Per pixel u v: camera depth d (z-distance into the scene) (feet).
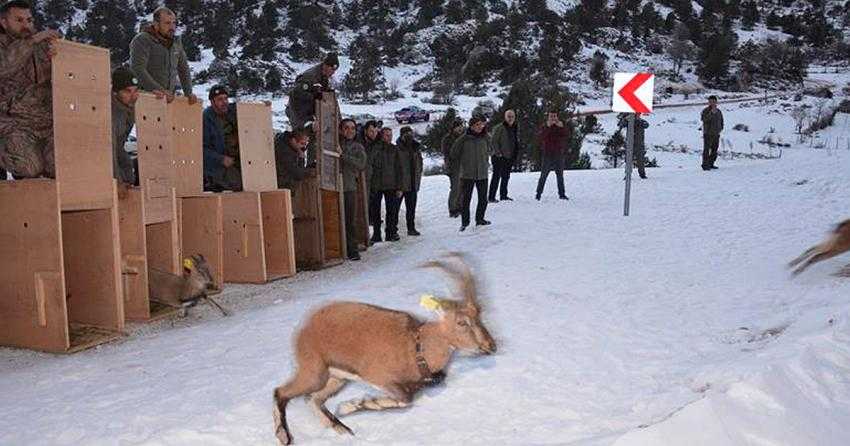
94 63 28.73
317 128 43.21
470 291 18.47
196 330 30.14
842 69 329.72
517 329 28.43
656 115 219.00
